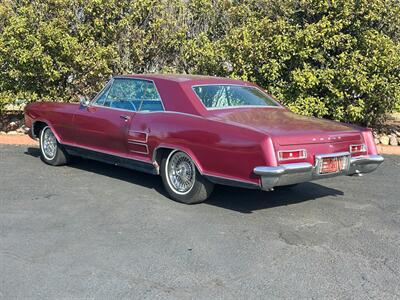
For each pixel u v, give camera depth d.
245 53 10.81
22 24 10.77
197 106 6.23
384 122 13.20
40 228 5.35
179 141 6.11
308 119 6.41
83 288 4.01
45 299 3.82
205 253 4.75
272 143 5.30
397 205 6.51
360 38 10.95
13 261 4.50
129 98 7.05
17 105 12.12
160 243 4.98
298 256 4.72
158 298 3.86
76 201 6.36
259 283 4.14
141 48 11.41
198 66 11.54
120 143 6.95
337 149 5.86
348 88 10.98
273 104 6.97
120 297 3.87
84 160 8.88
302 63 10.98
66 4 11.16
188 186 6.22
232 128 5.65
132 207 6.14
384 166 9.05
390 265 4.55
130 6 11.52
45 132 8.45
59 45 10.97
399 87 10.92
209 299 3.85
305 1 10.81
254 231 5.38
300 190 7.18
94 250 4.78
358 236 5.29
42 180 7.40
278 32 10.83
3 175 7.65
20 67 11.16
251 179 5.44
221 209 6.14
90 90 11.97
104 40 11.62
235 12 11.55
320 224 5.66
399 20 11.04
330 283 4.16
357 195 6.97
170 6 11.88
